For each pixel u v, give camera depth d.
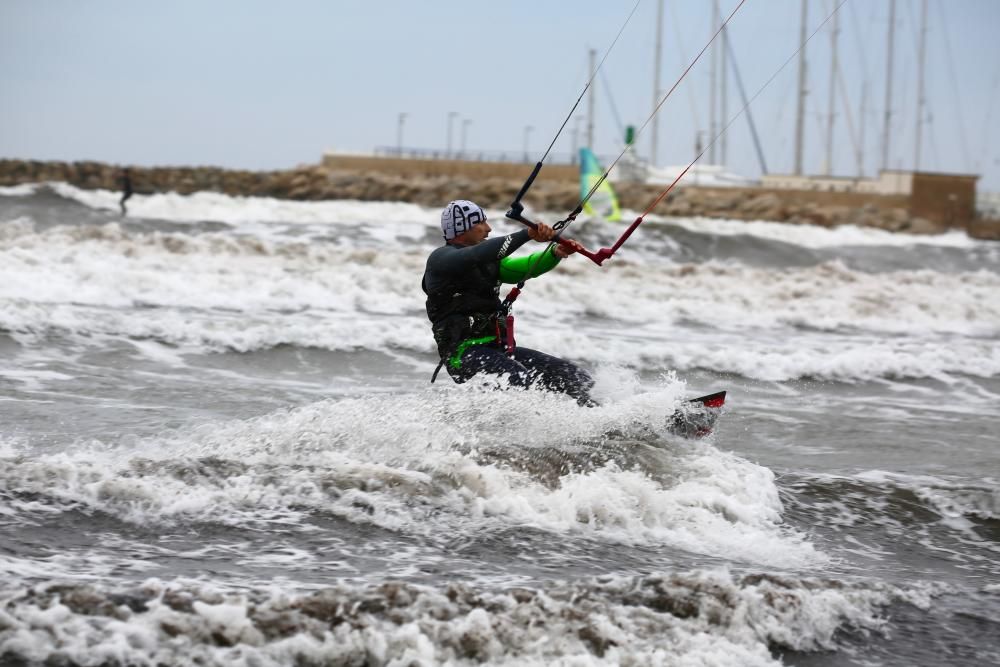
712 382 47.22
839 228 191.12
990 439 34.91
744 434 33.34
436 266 25.33
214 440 25.22
